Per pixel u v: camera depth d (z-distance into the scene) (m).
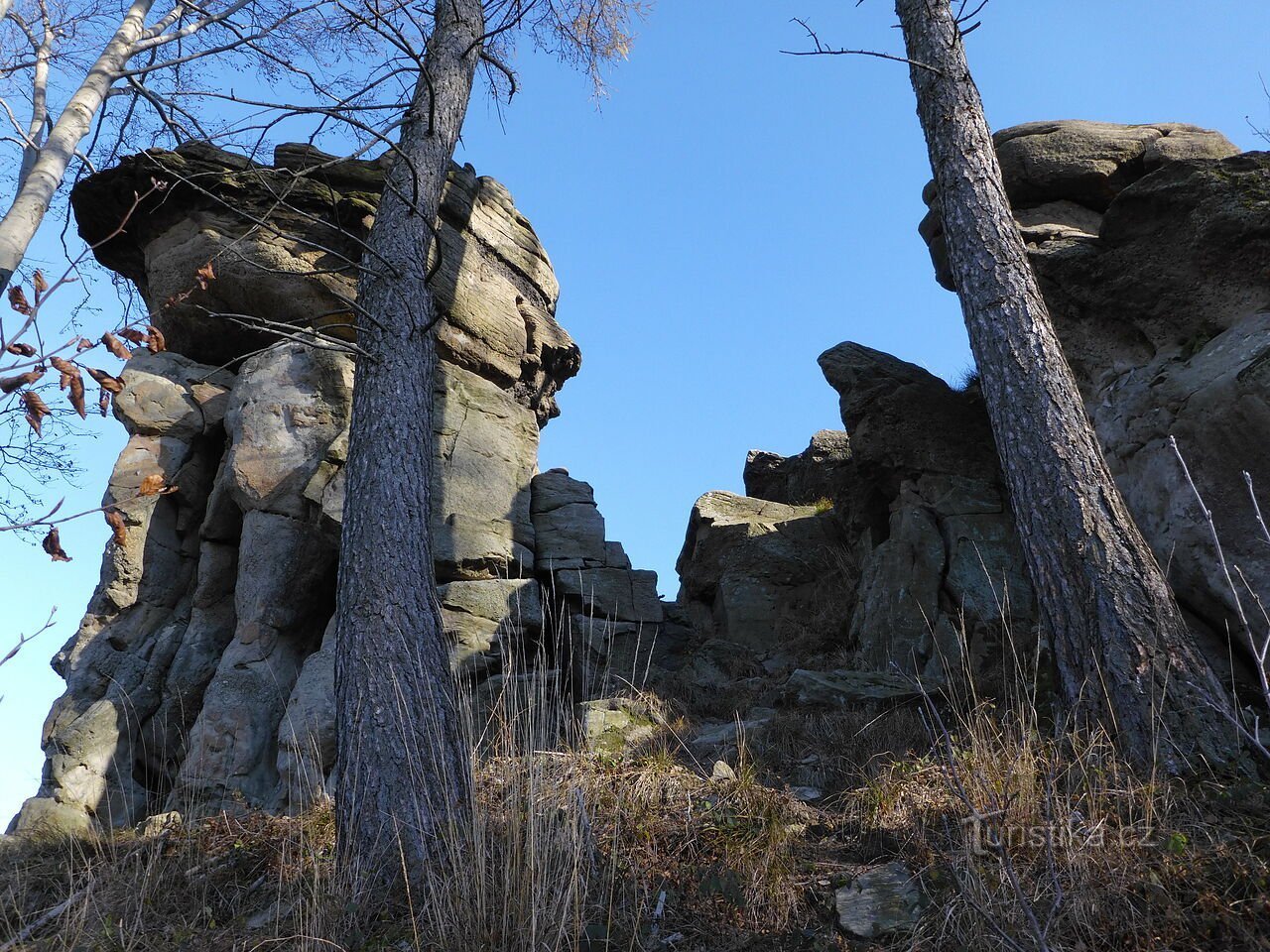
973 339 6.94
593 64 11.42
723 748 7.21
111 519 2.71
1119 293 8.24
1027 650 7.93
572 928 4.38
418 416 6.81
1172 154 9.20
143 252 10.76
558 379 12.26
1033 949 3.74
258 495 9.41
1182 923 3.86
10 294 2.67
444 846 5.20
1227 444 6.82
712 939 4.55
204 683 9.22
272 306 10.20
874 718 7.21
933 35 8.05
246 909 5.52
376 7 6.65
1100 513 5.94
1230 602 6.52
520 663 9.16
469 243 11.10
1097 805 4.72
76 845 6.82
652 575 10.52
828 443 14.26
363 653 5.83
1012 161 9.62
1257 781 4.80
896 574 9.02
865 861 5.11
